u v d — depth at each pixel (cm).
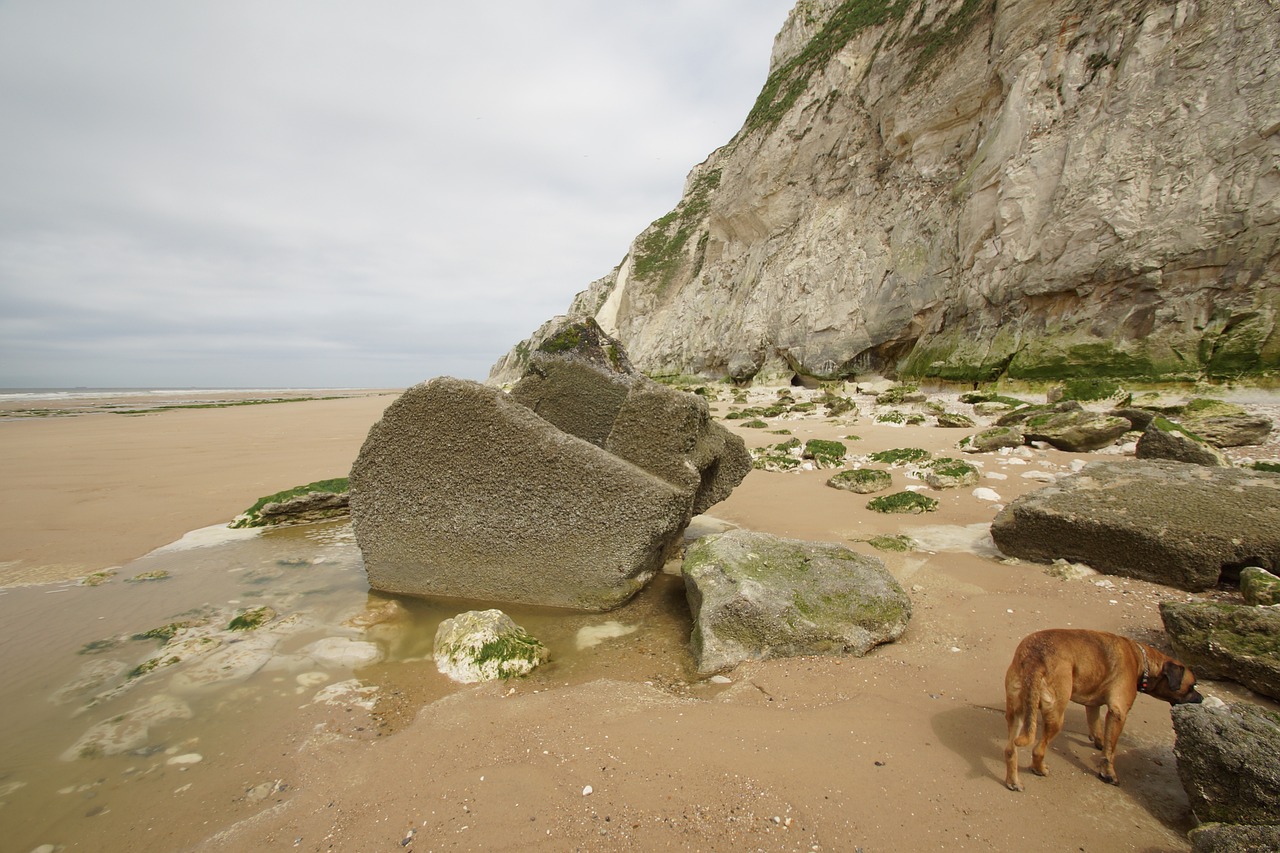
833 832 279
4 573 684
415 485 613
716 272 3878
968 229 2152
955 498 859
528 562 595
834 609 462
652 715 380
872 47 2991
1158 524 538
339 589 637
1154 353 1547
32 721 401
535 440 584
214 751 369
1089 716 335
